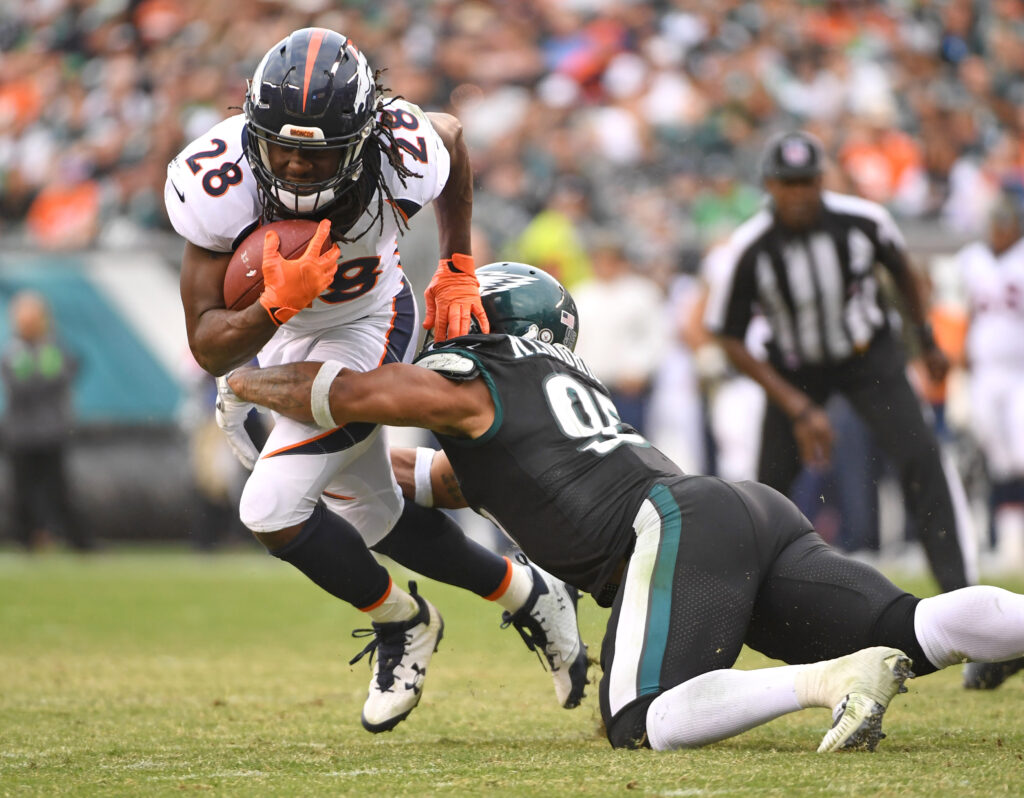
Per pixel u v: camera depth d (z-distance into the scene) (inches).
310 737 439.5
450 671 616.4
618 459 398.0
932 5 1742.1
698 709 354.3
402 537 467.2
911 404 684.7
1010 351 1151.6
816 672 346.6
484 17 1712.6
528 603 469.7
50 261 1323.8
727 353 732.0
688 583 373.4
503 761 362.6
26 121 1736.0
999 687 541.6
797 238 701.3
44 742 423.8
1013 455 1154.7
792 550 395.9
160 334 1322.6
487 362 406.3
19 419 1295.5
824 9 1718.8
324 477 428.1
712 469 1293.1
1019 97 1716.3
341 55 389.4
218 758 384.2
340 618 855.1
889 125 1601.9
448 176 437.1
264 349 462.9
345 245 422.9
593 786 311.9
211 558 1343.5
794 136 700.0
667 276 1346.0
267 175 392.5
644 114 1594.5
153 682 584.1
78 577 1147.9
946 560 649.0
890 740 400.2
